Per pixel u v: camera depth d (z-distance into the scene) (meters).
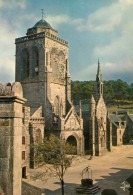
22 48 78.00
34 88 74.44
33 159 49.97
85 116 82.31
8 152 11.17
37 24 80.00
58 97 77.88
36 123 60.59
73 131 70.00
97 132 75.81
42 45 73.62
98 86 88.06
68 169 55.69
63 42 81.69
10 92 11.32
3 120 11.27
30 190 34.19
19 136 11.83
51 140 44.41
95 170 54.88
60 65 80.44
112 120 105.50
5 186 11.04
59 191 38.00
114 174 50.31
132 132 117.31
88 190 36.91
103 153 79.75
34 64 75.81
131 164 61.59
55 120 68.44
